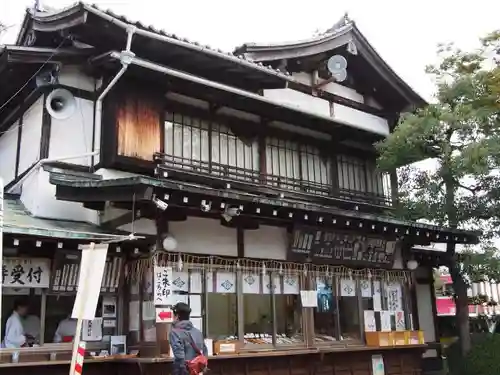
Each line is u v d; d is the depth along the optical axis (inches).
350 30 607.2
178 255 414.6
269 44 534.0
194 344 324.5
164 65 469.7
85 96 456.1
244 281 454.6
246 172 520.1
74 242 375.2
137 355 402.0
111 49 443.2
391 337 535.5
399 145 561.6
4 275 369.1
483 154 487.5
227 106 512.4
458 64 573.9
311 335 482.6
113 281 419.8
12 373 357.7
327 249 511.8
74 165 434.9
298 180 546.3
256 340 452.1
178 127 486.3
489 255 549.6
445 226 578.9
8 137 517.3
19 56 425.7
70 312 401.1
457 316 620.7
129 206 402.9
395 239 564.4
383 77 640.4
